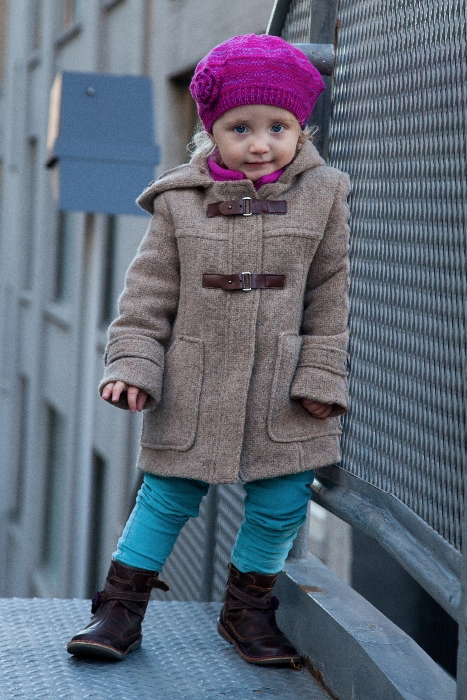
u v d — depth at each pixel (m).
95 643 3.90
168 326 3.93
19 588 25.41
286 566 4.37
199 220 3.83
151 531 4.00
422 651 3.45
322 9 4.16
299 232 3.77
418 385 3.29
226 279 3.77
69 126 10.23
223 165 3.91
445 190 3.14
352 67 3.96
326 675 3.79
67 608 4.54
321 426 3.86
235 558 4.10
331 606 3.87
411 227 3.39
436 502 3.12
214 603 4.65
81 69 19.58
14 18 27.31
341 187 3.85
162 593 7.07
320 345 3.80
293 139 3.78
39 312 23.56
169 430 3.83
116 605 4.01
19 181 26.44
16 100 26.92
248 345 3.76
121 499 16.28
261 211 3.79
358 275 3.87
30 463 24.31
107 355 3.88
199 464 3.78
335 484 3.95
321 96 4.18
